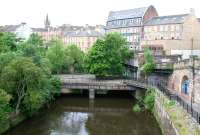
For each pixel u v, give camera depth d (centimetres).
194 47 7075
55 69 8388
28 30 12244
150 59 5806
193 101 3875
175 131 2909
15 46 6094
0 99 3400
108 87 6169
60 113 5041
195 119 2584
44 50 8825
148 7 9225
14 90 4009
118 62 6825
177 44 7044
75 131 4038
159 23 8631
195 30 7769
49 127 4162
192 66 4031
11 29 11950
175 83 4947
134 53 6981
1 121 3481
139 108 5078
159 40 7356
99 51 6712
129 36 9531
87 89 6481
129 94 6706
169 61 5738
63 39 13388
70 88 6259
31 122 4353
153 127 4138
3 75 3819
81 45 12512
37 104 4228
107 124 4394
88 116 4897
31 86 4016
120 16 9969
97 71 6731
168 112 3406
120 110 5312
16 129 3959
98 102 5947
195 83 3897
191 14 7806
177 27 8194
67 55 9081
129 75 7212
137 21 9306
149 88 5225
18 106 4072
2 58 4094
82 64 9238
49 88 5156
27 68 3875
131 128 4153
